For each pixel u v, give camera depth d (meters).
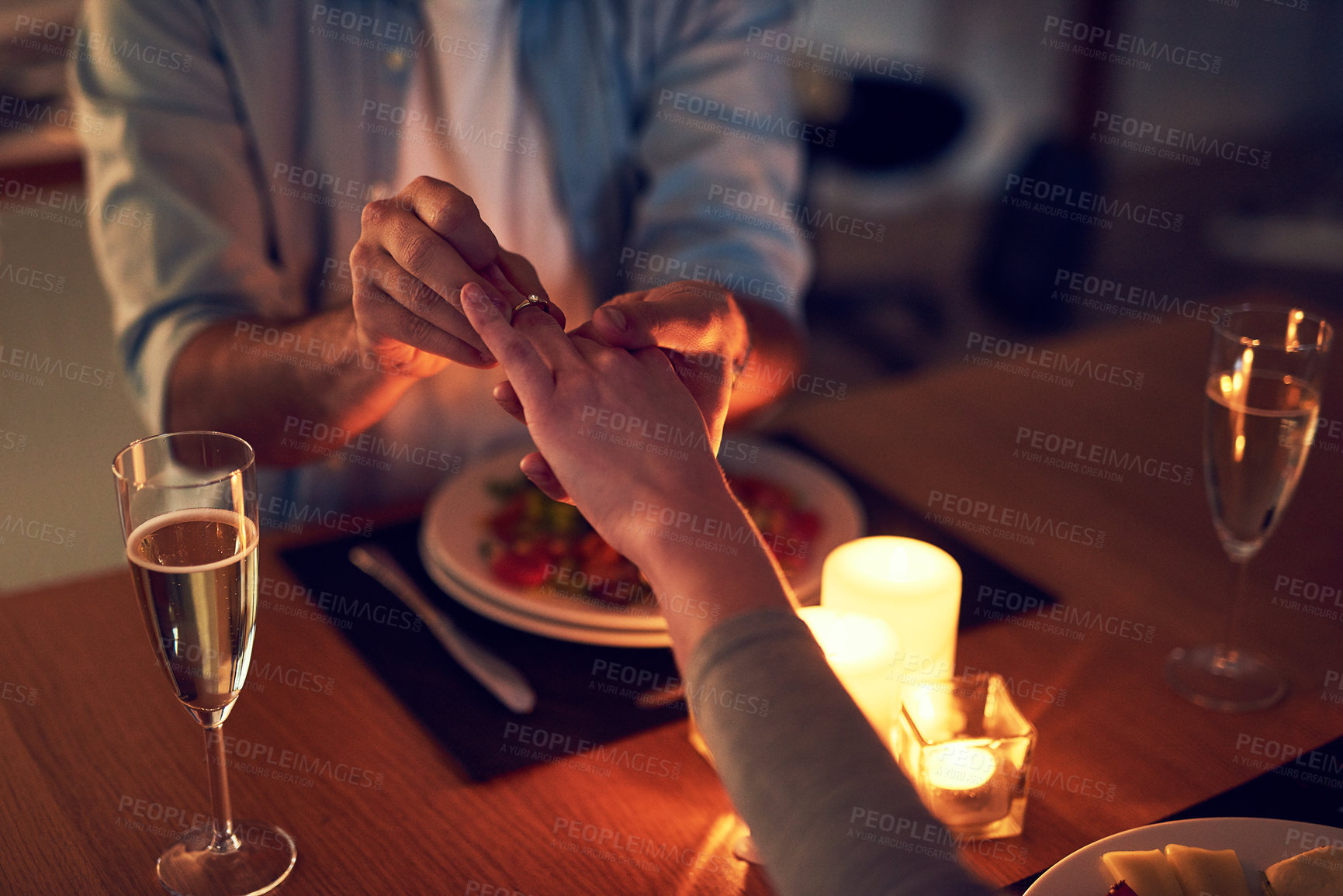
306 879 0.90
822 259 4.11
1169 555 1.18
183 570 0.86
